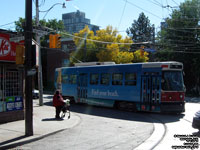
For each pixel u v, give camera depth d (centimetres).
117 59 3569
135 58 3938
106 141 830
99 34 3656
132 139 857
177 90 1413
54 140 848
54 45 1844
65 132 980
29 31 895
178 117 1355
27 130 877
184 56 3625
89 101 1894
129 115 1442
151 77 1452
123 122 1211
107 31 3662
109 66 1747
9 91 1182
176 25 3700
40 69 1959
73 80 2077
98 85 1817
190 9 3653
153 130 1012
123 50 3850
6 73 1172
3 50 1130
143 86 1489
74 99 2053
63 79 2212
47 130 977
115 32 3662
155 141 822
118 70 1670
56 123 1149
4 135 877
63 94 2195
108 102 1736
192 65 3572
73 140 847
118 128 1060
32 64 898
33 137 851
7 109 1162
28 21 894
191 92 3762
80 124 1157
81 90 1981
